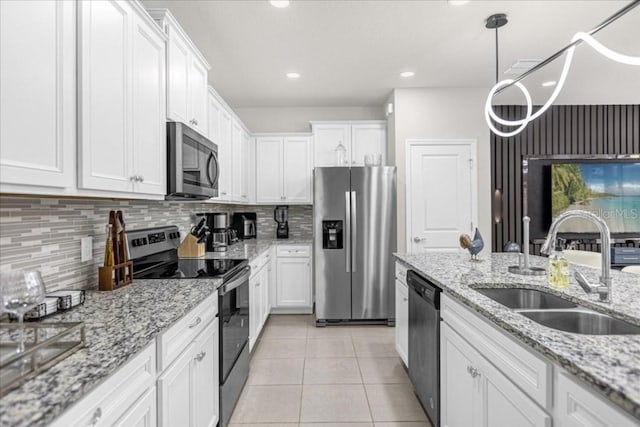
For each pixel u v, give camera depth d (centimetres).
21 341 91
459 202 405
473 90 403
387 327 383
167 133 195
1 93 91
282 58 320
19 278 92
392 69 348
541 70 353
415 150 404
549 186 492
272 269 417
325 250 388
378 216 388
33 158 101
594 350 92
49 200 151
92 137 127
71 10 117
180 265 243
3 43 91
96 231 185
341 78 371
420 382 216
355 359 297
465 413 152
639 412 66
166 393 124
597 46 161
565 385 91
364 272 388
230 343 211
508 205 491
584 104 484
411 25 264
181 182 196
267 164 448
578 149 494
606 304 137
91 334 110
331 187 389
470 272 208
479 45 297
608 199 491
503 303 178
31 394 74
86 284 176
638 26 266
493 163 491
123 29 149
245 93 417
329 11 244
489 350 131
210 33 274
